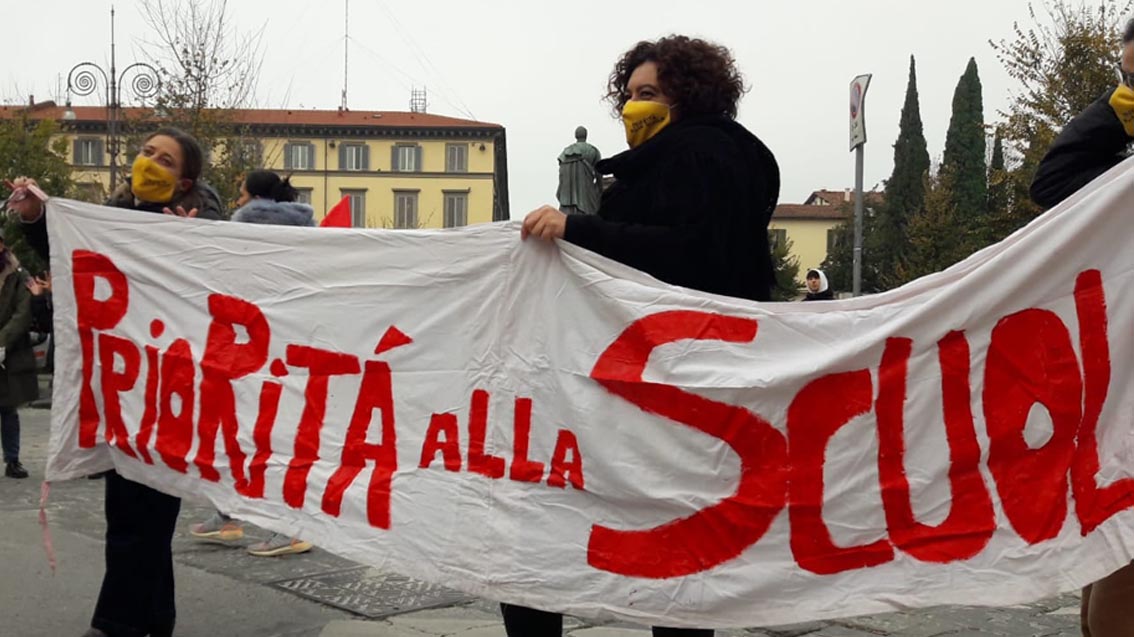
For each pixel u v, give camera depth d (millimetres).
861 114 9195
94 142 56969
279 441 3619
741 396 3041
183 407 3789
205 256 3791
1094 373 3020
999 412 3039
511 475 3256
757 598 3020
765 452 3047
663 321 3117
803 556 3027
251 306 3725
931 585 3000
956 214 44250
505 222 3328
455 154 69250
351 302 3566
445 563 3297
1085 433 3012
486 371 3338
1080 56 21797
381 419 3477
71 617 4633
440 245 3438
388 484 3418
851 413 3049
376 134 68438
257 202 6262
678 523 3064
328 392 3568
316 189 68188
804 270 81688
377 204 68688
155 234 3887
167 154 4129
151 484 3799
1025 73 22406
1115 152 3291
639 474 3082
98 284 3936
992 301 3041
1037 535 2990
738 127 3133
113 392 3918
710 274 3123
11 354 8703
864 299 3094
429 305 3445
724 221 2990
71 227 3973
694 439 3061
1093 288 3027
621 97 3354
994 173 23766
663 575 3062
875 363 3053
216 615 4797
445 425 3379
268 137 64625
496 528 3248
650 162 3107
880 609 2994
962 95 52344
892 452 3051
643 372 3119
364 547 3412
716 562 3039
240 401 3699
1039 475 3018
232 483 3676
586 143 8875
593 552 3131
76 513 7223
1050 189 3344
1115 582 3039
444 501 3334
